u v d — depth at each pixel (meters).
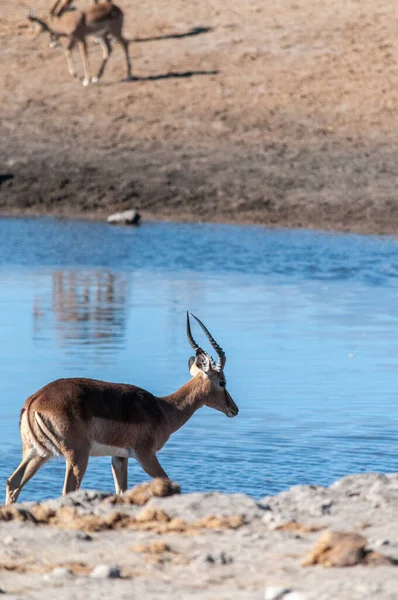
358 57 143.50
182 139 125.81
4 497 35.31
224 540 23.91
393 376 51.81
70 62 138.00
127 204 113.56
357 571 21.08
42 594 19.84
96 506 27.45
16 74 139.75
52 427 33.28
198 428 43.00
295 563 21.92
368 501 27.27
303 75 139.50
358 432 42.09
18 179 117.50
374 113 131.38
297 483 35.66
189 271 85.19
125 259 90.12
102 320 65.12
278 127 128.25
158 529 24.98
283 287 78.56
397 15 154.62
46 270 84.75
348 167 118.81
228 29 151.62
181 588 20.25
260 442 40.88
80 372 51.56
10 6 158.62
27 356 55.25
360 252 94.50
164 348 57.41
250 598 19.31
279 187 115.00
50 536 24.41
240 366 53.78
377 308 70.75
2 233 102.12
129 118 130.12
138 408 34.97
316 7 157.00
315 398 47.53
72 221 109.56
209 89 136.62
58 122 129.00
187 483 35.69
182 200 113.75
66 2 140.00
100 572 21.22
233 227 106.75
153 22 154.12
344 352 57.09
